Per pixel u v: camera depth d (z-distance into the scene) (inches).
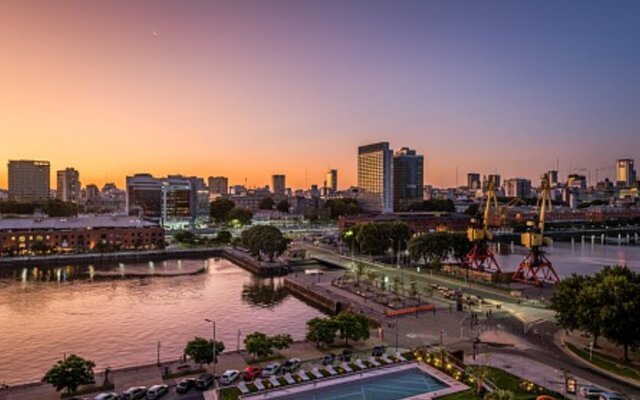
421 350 3351.4
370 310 4643.2
